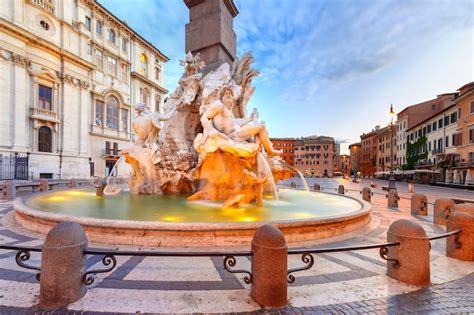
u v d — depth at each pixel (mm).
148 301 2727
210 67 10789
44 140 26422
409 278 3256
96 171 32781
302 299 2854
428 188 31469
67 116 28359
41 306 2590
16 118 23531
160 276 3309
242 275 3393
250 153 6898
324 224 4930
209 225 4180
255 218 5344
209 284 3133
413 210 8578
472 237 4133
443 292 3082
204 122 7398
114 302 2689
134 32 38438
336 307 2703
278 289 2691
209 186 7605
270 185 9039
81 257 2766
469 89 32500
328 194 10250
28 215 5195
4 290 2898
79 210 6043
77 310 2541
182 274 3383
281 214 5867
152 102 43219
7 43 22906
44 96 26438
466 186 31016
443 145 40031
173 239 4184
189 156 9445
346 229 5344
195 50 11125
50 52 26594
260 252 2756
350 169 94750
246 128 7445
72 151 28844
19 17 23844
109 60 35125
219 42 10648
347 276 3467
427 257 3283
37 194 8594
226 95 8953
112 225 4258
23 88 24156
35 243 4410
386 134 67688
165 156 9352
